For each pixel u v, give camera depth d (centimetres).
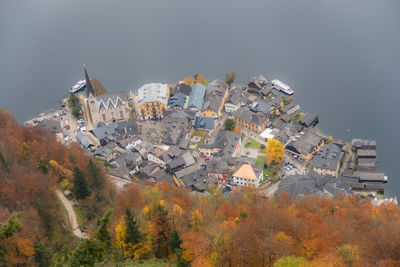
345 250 11938
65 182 19312
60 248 15462
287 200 18838
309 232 13100
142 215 15725
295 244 12788
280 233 12600
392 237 13162
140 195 17375
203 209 17275
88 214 17938
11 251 12575
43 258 13262
